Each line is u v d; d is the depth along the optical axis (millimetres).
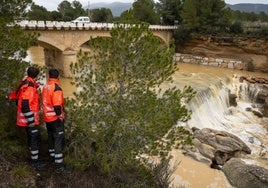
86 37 36719
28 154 7312
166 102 8172
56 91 6625
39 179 6742
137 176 8117
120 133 7602
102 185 7375
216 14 52594
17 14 7852
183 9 55000
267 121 27141
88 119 7742
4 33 7234
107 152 7707
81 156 7520
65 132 7762
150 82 8102
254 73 45188
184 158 14328
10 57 7477
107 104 7887
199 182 12586
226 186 12648
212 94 28438
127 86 8156
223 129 23734
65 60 34531
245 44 47000
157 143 7773
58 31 33156
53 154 7316
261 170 12859
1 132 6727
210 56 51094
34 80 6695
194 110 22938
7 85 7070
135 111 7949
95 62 8219
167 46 8250
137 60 8016
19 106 6551
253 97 33719
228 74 41125
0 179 6238
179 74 36688
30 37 7797
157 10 65250
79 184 7020
